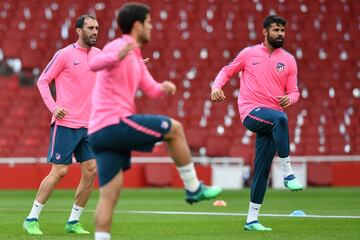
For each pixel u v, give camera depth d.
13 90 84.69
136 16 20.86
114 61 20.09
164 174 75.94
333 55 96.06
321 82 93.12
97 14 93.25
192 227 32.53
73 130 30.53
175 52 92.31
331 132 88.12
